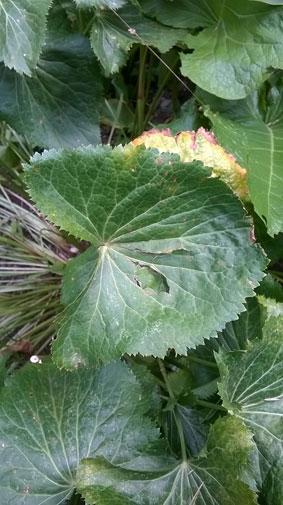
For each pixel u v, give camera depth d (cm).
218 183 27
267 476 29
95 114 40
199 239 29
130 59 47
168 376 36
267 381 30
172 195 28
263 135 37
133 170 27
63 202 28
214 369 35
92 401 31
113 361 31
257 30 36
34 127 39
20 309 43
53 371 31
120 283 30
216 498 27
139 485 28
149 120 48
